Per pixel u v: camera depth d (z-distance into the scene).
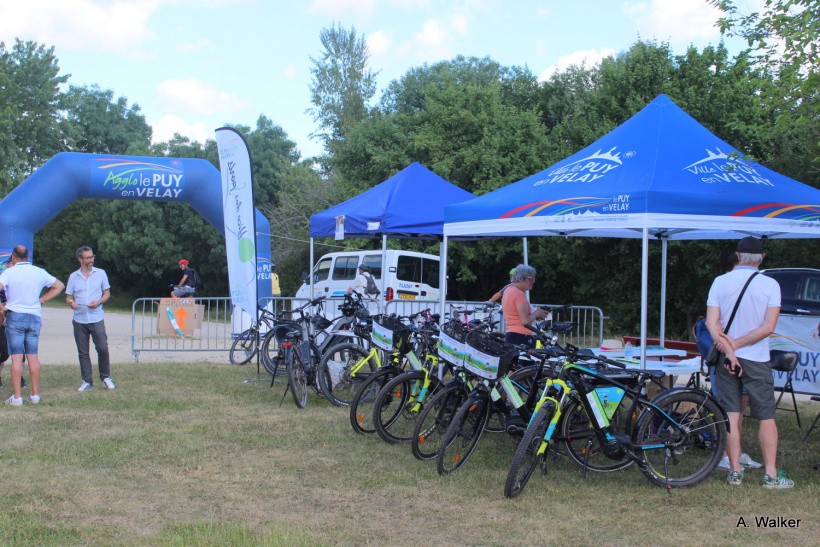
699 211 5.64
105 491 4.82
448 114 20.33
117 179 12.62
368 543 3.97
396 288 14.52
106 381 8.62
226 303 11.95
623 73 16.77
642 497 4.81
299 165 33.16
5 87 35.66
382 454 5.80
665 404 4.98
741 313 4.91
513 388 5.25
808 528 4.27
